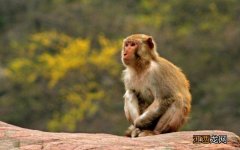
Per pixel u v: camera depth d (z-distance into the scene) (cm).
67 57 8844
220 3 10262
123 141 2089
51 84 8656
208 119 7900
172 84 2408
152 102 2452
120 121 7988
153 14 10400
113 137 2142
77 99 8450
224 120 7888
